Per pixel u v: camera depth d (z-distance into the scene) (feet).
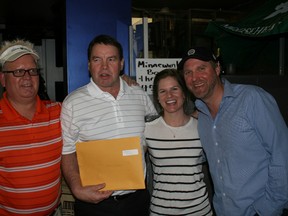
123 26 9.01
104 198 5.51
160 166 6.22
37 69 5.39
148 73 7.60
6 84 5.26
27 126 5.29
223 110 5.51
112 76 5.59
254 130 5.25
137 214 6.06
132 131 5.89
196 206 6.06
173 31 15.57
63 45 9.21
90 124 5.63
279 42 10.19
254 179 5.33
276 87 8.73
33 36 17.76
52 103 5.94
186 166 6.11
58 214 6.11
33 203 5.32
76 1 8.59
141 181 5.49
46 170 5.40
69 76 8.70
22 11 14.39
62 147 5.67
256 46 11.47
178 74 6.31
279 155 5.04
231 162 5.38
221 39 11.43
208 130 5.83
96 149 5.49
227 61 11.59
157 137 6.26
